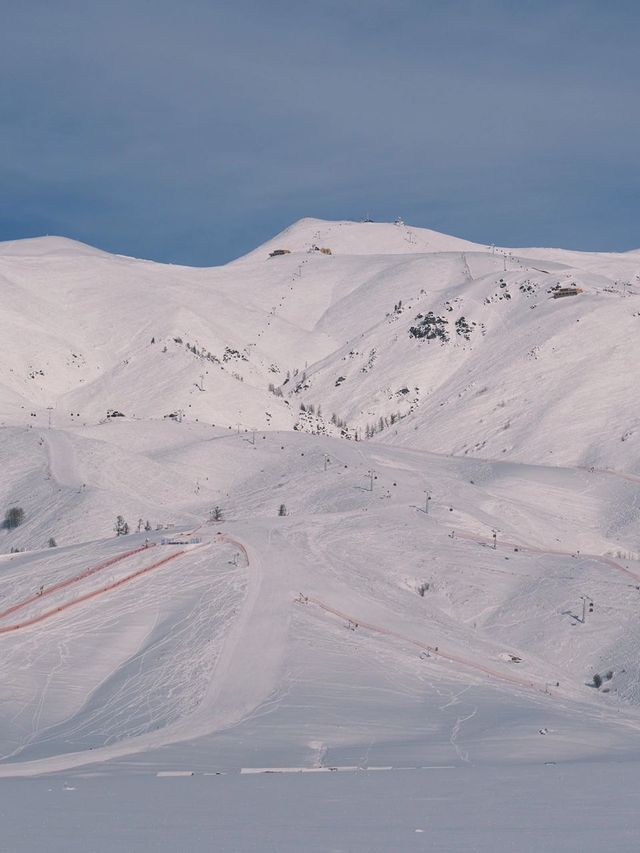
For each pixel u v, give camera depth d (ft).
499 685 401.70
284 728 308.40
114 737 312.50
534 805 115.34
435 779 160.15
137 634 445.37
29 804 119.24
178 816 105.19
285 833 91.97
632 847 83.71
